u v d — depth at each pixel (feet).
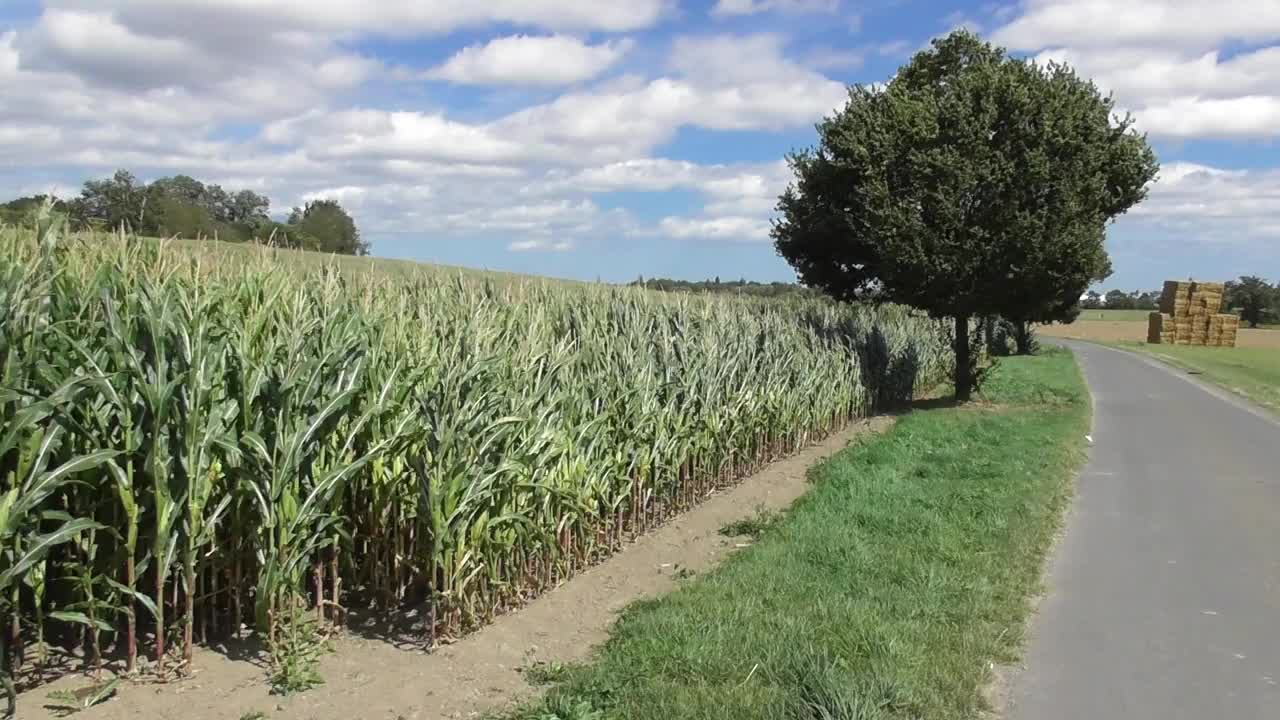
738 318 44.68
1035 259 59.47
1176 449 49.32
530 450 21.29
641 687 16.80
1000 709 16.85
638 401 28.45
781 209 69.97
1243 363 144.46
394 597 20.66
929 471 39.52
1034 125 59.88
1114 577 25.21
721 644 18.79
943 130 60.90
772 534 28.63
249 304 20.38
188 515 16.17
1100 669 18.74
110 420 16.11
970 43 64.59
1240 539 29.48
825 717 15.48
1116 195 64.69
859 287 70.69
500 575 21.56
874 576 24.23
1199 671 18.66
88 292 16.49
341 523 19.35
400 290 27.89
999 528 29.53
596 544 26.43
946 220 60.13
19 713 14.66
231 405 17.10
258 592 17.07
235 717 15.24
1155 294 507.30
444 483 18.84
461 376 19.47
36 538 14.49
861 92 65.21
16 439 13.97
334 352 18.62
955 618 21.25
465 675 17.74
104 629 15.98
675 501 32.81
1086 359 151.33
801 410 47.39
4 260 14.73
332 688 16.71
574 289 38.73
